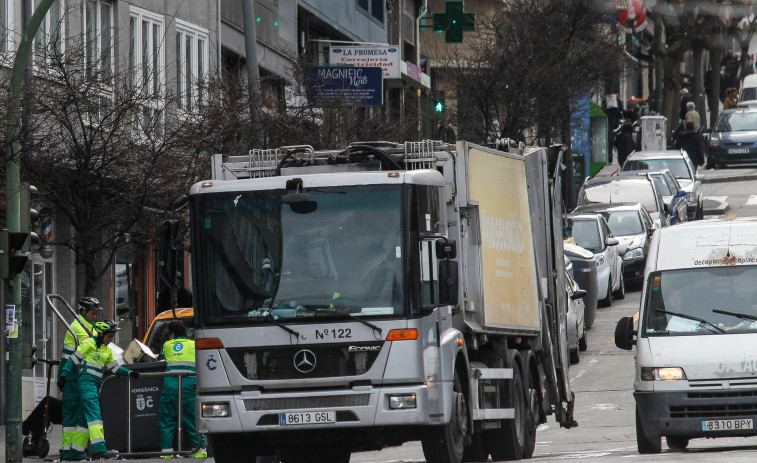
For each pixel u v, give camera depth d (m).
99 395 47.06
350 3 115.06
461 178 39.69
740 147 156.12
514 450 42.97
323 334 35.59
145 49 72.94
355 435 36.00
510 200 43.47
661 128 162.50
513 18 118.00
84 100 52.25
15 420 43.41
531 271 45.03
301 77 78.44
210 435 37.28
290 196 36.31
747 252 43.88
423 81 132.75
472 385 39.62
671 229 45.19
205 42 80.88
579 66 117.56
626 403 62.53
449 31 114.62
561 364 48.50
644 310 43.50
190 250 36.94
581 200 110.00
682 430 41.44
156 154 53.22
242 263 36.38
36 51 56.84
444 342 36.94
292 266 36.12
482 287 40.34
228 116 60.03
